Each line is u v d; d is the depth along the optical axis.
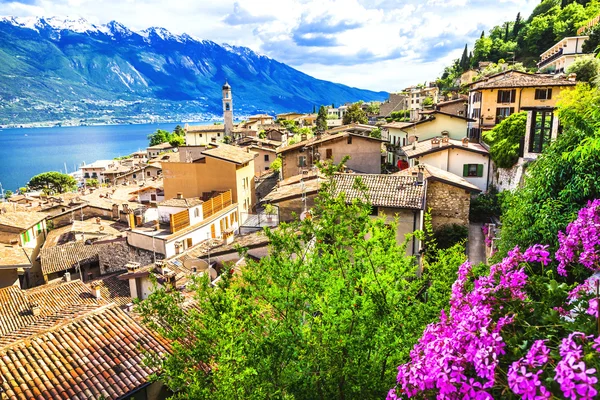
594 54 59.12
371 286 8.01
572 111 12.87
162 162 46.12
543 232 11.51
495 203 34.53
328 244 10.44
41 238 49.28
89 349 12.48
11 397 10.45
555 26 96.06
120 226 49.47
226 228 40.12
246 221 42.28
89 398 10.89
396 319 8.16
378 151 46.84
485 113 50.44
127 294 23.42
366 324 7.98
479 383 4.13
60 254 36.81
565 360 3.60
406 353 7.85
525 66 98.62
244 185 47.66
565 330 4.62
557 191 12.08
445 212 30.03
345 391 8.38
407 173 29.98
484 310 4.80
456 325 5.14
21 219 45.78
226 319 7.54
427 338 5.42
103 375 11.66
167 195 46.81
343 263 9.49
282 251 10.97
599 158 10.99
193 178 45.59
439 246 28.78
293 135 106.19
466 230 29.25
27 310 20.83
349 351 7.92
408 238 10.21
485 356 4.17
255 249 23.03
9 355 11.79
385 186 25.45
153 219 37.59
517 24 119.81
